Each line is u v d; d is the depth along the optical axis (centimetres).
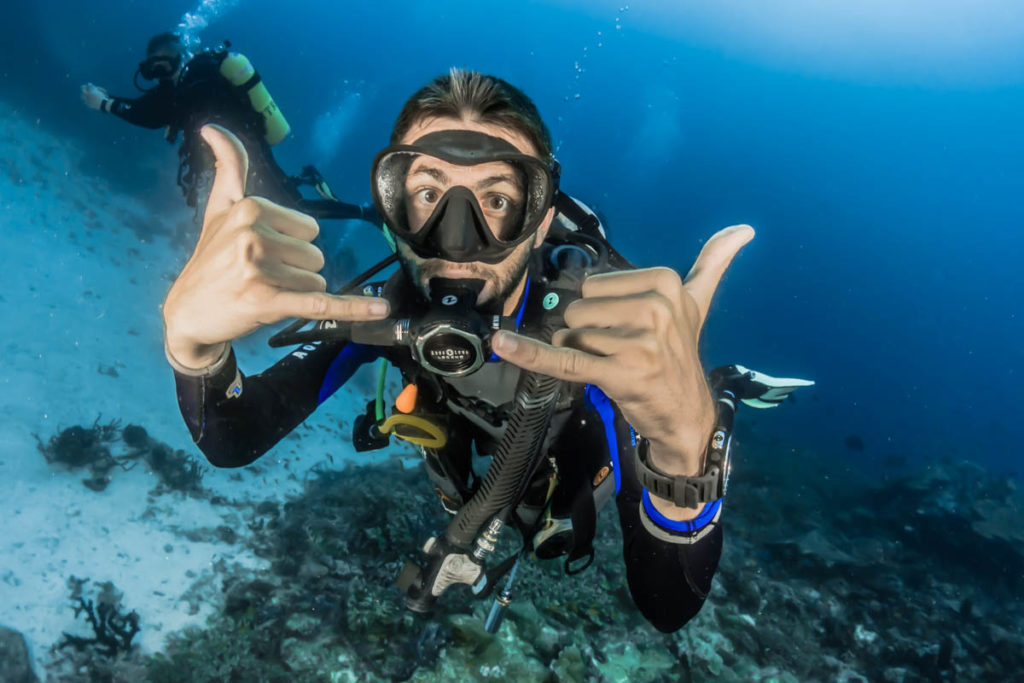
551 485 182
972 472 1345
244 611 573
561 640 550
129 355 916
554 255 172
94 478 683
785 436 1633
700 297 100
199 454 798
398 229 135
